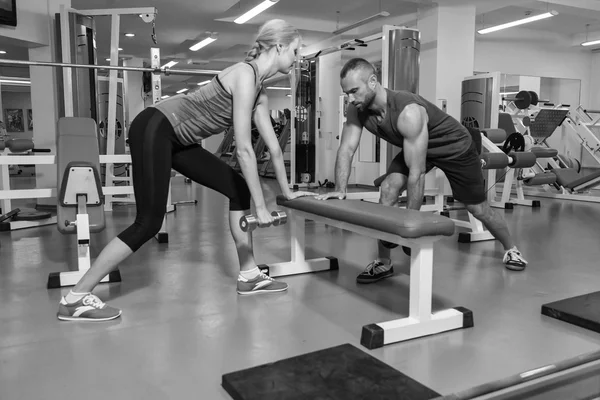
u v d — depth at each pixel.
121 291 2.38
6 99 13.84
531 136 6.17
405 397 1.34
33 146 4.95
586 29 9.95
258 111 2.19
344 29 8.30
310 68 7.44
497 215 2.75
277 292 2.37
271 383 1.41
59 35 4.99
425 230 1.70
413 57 4.78
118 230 4.08
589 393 1.46
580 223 4.47
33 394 1.40
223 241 3.63
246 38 9.89
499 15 8.77
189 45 10.70
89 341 1.78
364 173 8.23
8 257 3.07
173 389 1.44
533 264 2.94
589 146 6.80
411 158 2.17
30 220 4.19
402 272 2.76
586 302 2.11
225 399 1.38
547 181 5.71
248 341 1.79
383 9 8.15
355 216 1.93
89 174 2.38
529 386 1.48
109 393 1.41
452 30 6.82
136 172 1.95
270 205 5.63
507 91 10.13
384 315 2.06
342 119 6.76
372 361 1.56
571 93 10.81
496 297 2.31
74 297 1.97
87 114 4.95
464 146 2.46
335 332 1.87
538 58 10.36
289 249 3.35
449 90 6.89
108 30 8.97
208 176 2.19
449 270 2.80
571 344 1.77
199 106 1.98
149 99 6.45
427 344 1.77
